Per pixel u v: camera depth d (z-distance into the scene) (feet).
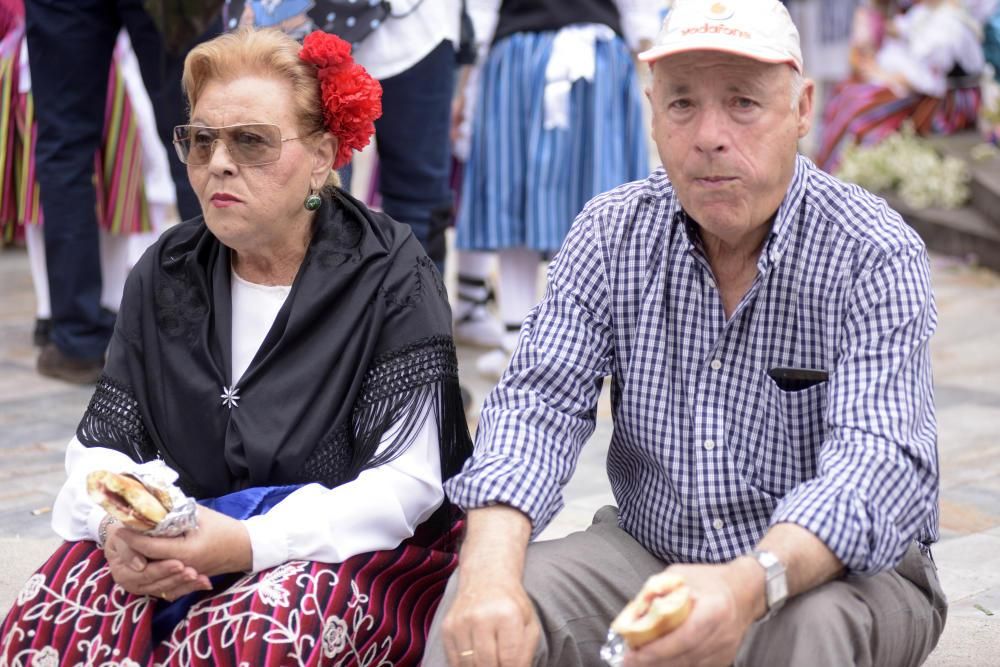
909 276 7.45
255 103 8.03
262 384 8.30
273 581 7.73
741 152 7.24
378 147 15.33
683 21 7.27
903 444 7.16
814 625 6.91
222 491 8.46
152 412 8.50
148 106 18.60
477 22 16.67
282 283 8.50
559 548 7.75
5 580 10.94
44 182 16.92
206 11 14.35
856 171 29.04
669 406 7.84
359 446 8.24
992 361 19.02
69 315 17.37
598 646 7.67
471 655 6.88
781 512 7.04
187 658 7.64
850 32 33.14
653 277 7.88
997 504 12.98
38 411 16.22
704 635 6.47
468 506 7.53
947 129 30.12
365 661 8.05
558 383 7.97
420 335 8.34
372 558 8.09
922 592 7.85
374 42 14.14
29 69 16.78
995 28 28.86
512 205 17.13
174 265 8.57
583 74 16.61
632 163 17.06
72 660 7.81
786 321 7.64
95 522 8.04
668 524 7.95
